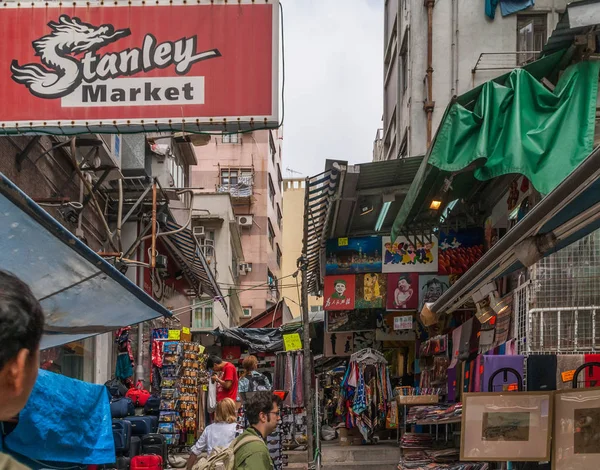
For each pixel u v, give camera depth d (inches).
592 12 309.9
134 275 642.2
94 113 307.9
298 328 813.9
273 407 205.3
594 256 253.0
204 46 311.6
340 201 464.4
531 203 365.7
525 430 182.4
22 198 135.9
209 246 1237.7
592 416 171.2
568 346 250.4
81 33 311.4
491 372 234.1
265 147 1759.4
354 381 546.9
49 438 171.6
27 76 309.3
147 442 382.3
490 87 335.0
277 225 2075.5
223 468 192.9
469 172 404.5
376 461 497.0
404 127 674.8
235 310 1545.3
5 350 48.5
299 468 494.9
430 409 360.2
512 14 600.7
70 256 161.3
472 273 251.6
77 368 495.5
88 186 444.8
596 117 344.5
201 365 601.6
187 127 308.7
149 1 313.1
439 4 611.8
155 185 542.0
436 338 418.9
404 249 505.7
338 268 517.3
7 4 312.5
